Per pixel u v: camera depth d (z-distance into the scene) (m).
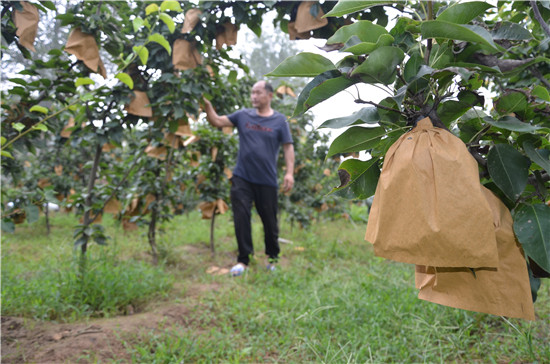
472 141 1.01
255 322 2.32
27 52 2.20
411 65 0.92
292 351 1.99
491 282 0.87
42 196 2.37
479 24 1.01
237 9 2.21
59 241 4.93
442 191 0.78
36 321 2.17
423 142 0.84
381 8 1.81
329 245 5.04
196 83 2.97
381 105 0.97
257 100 3.86
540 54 1.79
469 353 1.86
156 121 3.00
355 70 0.87
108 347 1.90
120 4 2.67
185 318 2.33
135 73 2.80
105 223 6.82
